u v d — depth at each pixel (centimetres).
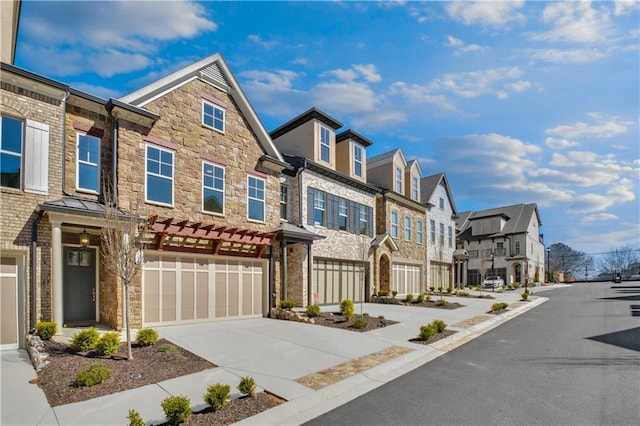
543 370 856
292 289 1870
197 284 1393
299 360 933
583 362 918
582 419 584
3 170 974
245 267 1571
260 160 1680
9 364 830
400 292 2733
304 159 1919
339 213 2192
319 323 1427
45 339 941
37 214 1005
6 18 1275
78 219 1024
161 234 1263
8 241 958
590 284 5256
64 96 1085
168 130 1339
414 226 2988
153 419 579
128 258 882
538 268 5491
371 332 1296
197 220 1400
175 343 1043
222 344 1061
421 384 773
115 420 573
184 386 729
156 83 1313
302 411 642
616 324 1468
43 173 1030
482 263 3762
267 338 1152
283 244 1666
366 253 2375
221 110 1535
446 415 609
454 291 3139
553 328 1433
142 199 1245
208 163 1460
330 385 763
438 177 3484
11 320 959
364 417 610
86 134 1173
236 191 1558
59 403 628
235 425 575
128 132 1229
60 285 996
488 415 605
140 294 1191
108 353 877
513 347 1108
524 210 5156
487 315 1802
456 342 1205
